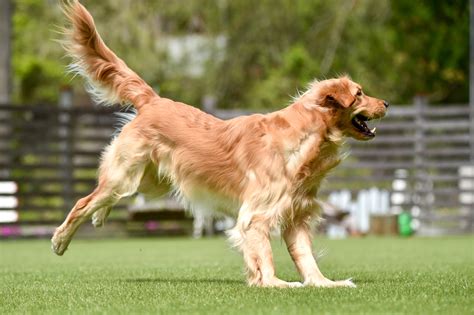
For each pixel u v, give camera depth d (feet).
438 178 62.28
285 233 22.94
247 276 22.15
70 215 24.71
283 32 103.81
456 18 98.32
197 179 23.56
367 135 22.98
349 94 22.24
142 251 42.16
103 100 26.32
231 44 103.91
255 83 103.30
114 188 24.39
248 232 22.15
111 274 27.17
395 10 99.91
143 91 25.39
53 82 102.53
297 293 19.92
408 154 62.80
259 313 16.74
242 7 102.94
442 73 104.32
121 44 98.17
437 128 62.23
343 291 20.27
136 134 24.29
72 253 40.60
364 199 63.21
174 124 23.98
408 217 60.95
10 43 69.92
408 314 16.53
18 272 28.43
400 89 104.01
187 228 61.52
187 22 108.06
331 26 102.12
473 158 61.77
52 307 18.33
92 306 18.28
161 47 102.53
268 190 22.17
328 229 61.57
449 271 27.48
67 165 57.62
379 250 42.14
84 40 26.11
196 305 18.10
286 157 22.24
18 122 56.70
